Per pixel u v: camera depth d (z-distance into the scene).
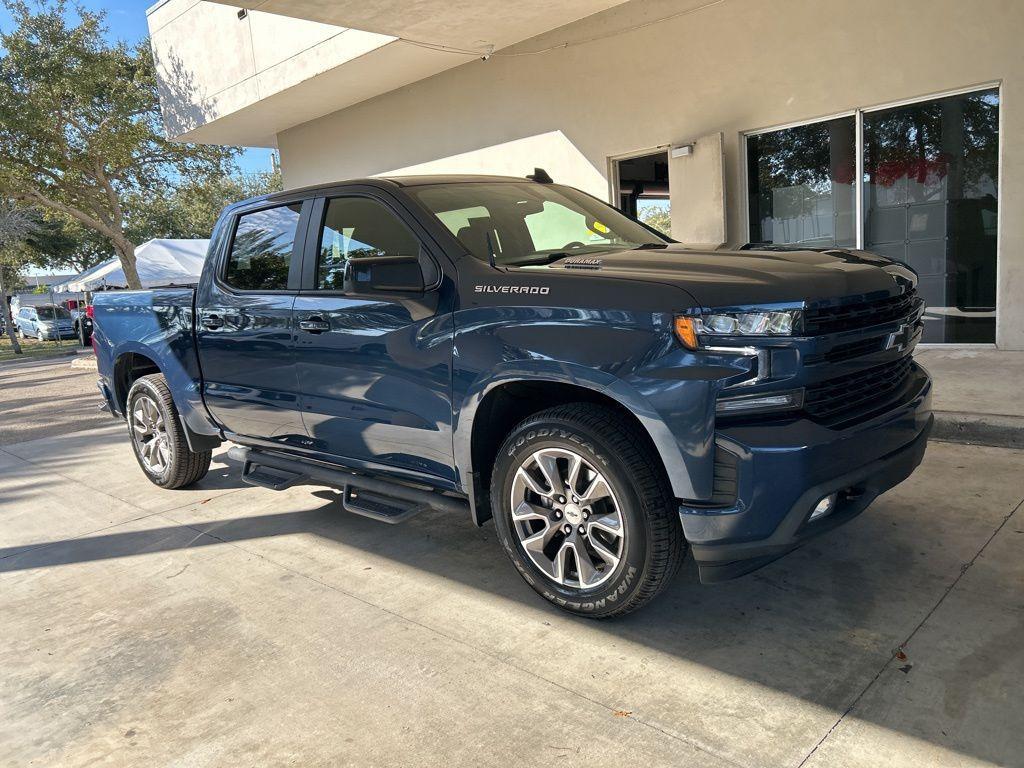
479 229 3.46
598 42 9.41
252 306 4.10
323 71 10.98
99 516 4.90
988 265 7.23
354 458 3.78
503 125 10.83
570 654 2.76
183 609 3.40
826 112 7.74
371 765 2.24
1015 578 3.02
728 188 8.62
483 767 2.19
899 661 2.54
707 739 2.23
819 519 2.62
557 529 2.99
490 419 3.19
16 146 19.00
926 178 7.39
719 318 2.49
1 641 3.25
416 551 3.86
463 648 2.87
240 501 4.95
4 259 36.78
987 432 4.78
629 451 2.69
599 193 9.86
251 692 2.68
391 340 3.37
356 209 3.71
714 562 2.59
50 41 18.64
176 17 13.88
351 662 2.82
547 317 2.85
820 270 2.76
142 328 5.00
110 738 2.48
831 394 2.68
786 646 2.69
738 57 8.23
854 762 2.08
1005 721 2.20
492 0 8.53
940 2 6.88
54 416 9.34
